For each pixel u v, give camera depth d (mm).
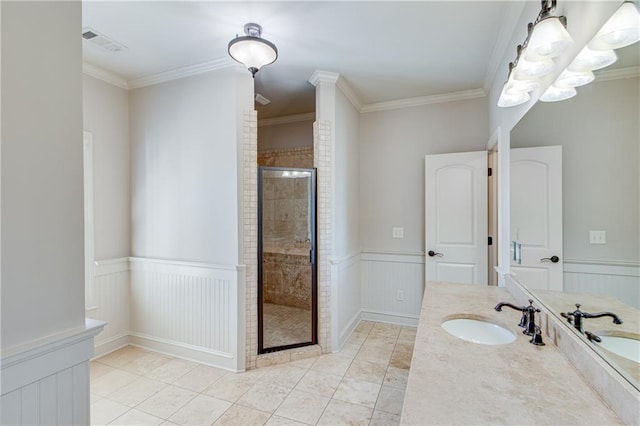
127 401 2184
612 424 832
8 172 961
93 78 2795
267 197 2809
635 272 948
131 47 2404
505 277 2262
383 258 3688
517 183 1963
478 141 3281
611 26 960
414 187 3557
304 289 2988
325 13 1967
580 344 1100
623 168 988
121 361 2752
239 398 2217
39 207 1040
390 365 2674
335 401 2176
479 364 1156
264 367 2648
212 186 2703
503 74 2387
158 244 2941
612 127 1051
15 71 982
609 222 1077
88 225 2758
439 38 2266
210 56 2555
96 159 2820
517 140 1975
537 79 1567
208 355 2699
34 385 1005
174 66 2721
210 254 2715
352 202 3473
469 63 2656
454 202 3266
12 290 965
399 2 1861
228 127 2635
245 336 2611
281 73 2861
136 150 3039
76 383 1126
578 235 1266
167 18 2027
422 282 3535
